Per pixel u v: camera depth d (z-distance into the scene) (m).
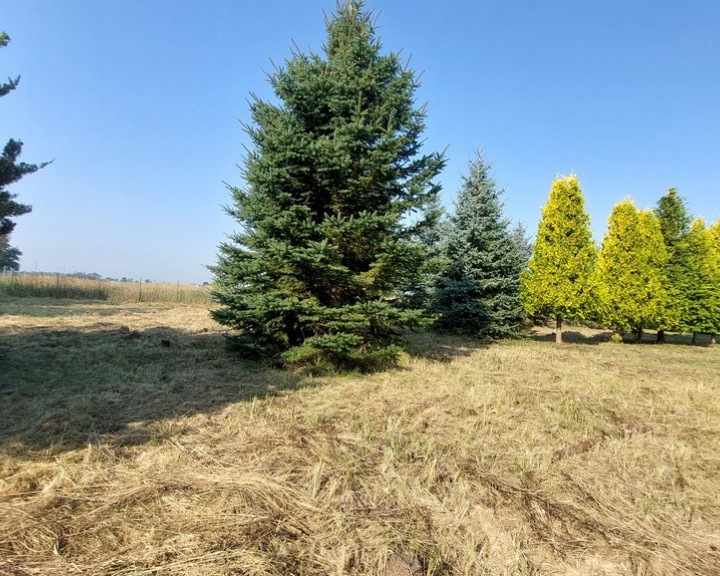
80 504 2.38
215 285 8.39
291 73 6.18
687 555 2.20
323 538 2.18
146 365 6.09
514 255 13.22
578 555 2.15
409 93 6.43
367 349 6.86
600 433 4.09
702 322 13.64
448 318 12.61
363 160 5.59
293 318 6.27
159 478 2.72
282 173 5.74
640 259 13.38
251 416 4.04
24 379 4.98
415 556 2.05
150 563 1.90
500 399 5.14
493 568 2.01
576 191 11.97
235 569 1.89
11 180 5.58
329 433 3.70
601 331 18.17
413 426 4.00
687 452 3.63
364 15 6.81
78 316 12.09
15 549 1.96
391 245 5.54
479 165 13.09
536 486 2.88
